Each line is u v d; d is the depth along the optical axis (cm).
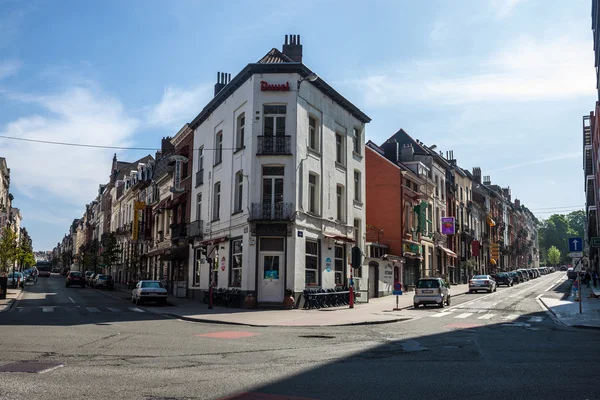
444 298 2608
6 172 5722
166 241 3931
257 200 2464
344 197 2950
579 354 1059
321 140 2731
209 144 3080
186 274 3394
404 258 3766
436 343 1243
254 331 1526
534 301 2945
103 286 4759
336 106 2919
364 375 825
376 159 3872
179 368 873
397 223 3750
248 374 825
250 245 2436
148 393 683
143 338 1290
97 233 8512
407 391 712
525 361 970
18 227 9850
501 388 731
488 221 7275
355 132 3219
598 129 3603
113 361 934
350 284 2594
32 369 834
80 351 1050
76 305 2612
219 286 2709
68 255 11488
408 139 4806
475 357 1020
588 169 5219
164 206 3894
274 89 2528
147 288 2727
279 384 752
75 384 730
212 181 2978
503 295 3525
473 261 6000
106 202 7612
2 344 1127
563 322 1809
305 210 2531
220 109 2944
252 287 2406
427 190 4509
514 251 9606
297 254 2433
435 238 4675
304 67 2561
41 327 1509
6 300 2802
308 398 670
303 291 2442
